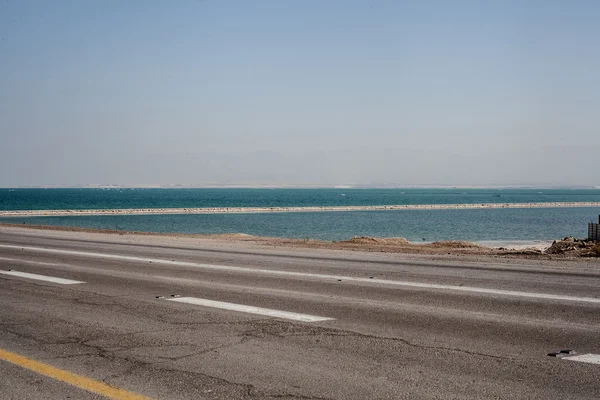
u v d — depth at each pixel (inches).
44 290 436.1
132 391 208.8
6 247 831.1
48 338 287.1
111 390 210.2
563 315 334.6
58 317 336.5
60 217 2955.2
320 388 209.0
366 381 216.2
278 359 246.4
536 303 371.9
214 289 435.8
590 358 245.3
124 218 2982.3
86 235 1140.5
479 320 321.1
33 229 1371.8
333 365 237.1
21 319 331.9
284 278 495.2
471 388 207.9
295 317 331.3
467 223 2770.7
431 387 209.0
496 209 4965.6
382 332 293.3
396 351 257.8
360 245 960.9
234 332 295.6
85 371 233.1
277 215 3553.2
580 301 378.6
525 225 2630.4
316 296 402.0
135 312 349.4
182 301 385.4
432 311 346.9
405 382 214.8
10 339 286.2
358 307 360.8
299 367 234.7
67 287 450.3
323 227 2383.1
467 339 278.4
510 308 356.2
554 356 248.5
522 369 230.1
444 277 497.0
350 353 255.1
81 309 360.2
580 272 530.0
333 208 4771.2
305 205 5861.2
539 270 545.3
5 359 251.8
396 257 684.7
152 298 398.6
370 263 612.7
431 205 5629.9
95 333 296.2
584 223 2802.7
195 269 562.9
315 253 741.3
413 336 284.7
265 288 439.5
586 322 315.6
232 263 615.8
